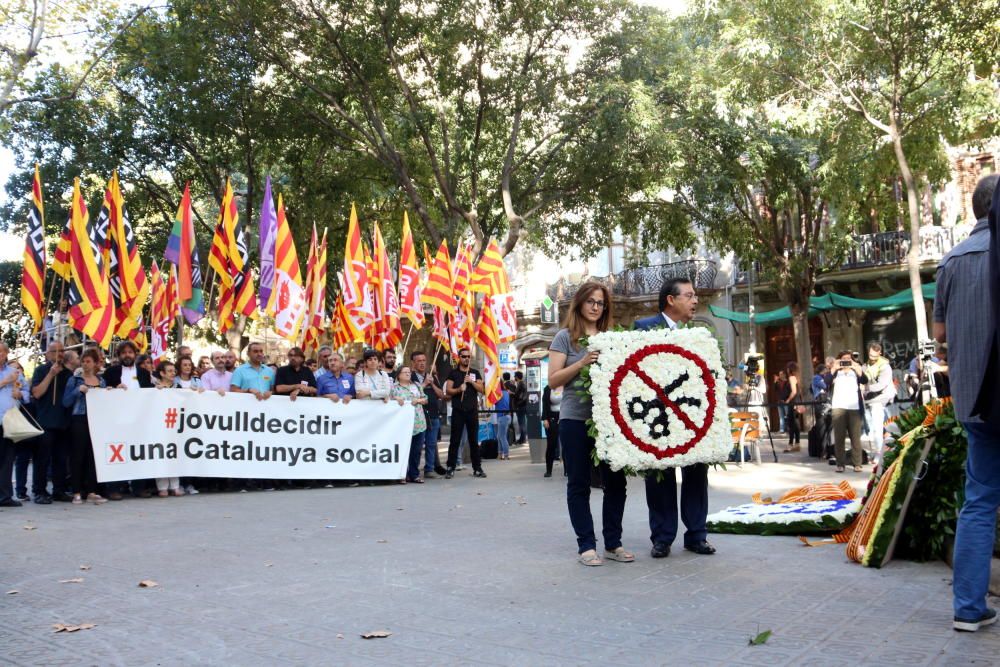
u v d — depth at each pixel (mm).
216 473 11836
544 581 5402
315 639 4180
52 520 9016
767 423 15172
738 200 22359
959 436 5473
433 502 10312
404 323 37312
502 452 18812
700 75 19609
